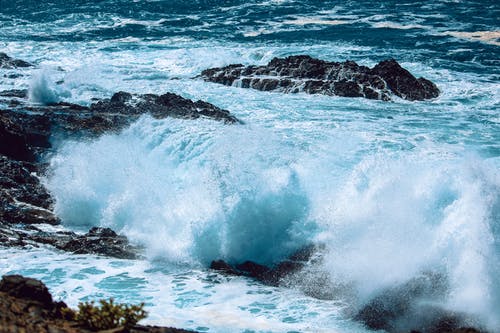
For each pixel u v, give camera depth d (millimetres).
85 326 15141
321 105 56969
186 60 77375
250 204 29500
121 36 95438
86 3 118562
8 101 53438
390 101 59156
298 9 113625
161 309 23844
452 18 104438
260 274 27641
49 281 25922
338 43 88438
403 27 98562
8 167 38281
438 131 48250
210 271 28062
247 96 60250
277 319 23234
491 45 85188
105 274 27000
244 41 90812
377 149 42469
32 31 97625
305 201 30062
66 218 34250
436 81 66562
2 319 14156
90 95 57719
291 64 67000
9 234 30812
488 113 54625
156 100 52562
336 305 24547
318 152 40281
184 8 115188
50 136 43938
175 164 40469
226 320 23000
